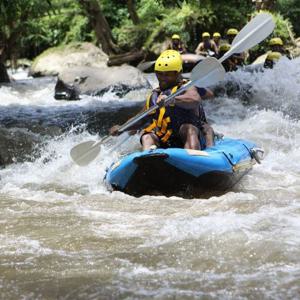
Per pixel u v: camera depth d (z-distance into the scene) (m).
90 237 9.65
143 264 8.38
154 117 14.08
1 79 41.94
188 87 13.56
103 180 14.38
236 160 13.69
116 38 54.78
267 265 8.23
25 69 56.25
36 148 17.62
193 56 41.72
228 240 9.21
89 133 21.16
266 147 18.80
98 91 33.81
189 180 12.94
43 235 9.83
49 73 48.03
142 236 9.63
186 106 13.62
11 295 7.44
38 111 27.53
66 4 61.62
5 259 8.66
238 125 22.11
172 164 12.60
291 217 10.44
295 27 58.94
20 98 34.47
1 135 17.72
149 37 53.06
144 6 58.28
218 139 15.21
